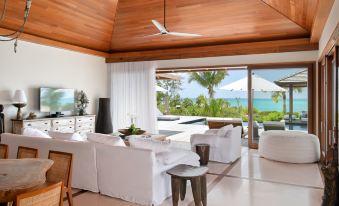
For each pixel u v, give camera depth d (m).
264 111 6.79
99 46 7.88
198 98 14.74
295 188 3.88
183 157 3.82
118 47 8.14
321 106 5.61
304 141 5.27
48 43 6.49
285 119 6.62
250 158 5.77
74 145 3.73
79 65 7.57
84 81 7.74
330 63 4.69
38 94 6.41
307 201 3.41
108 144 3.63
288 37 6.39
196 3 5.58
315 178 4.34
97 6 6.04
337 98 3.63
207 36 6.77
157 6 5.89
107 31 7.14
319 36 5.48
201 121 12.91
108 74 8.57
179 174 3.01
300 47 6.24
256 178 4.35
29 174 2.07
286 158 5.35
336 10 3.37
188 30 6.57
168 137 8.37
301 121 6.46
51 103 6.57
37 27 5.94
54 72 6.82
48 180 2.79
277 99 6.66
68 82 7.22
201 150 5.15
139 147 3.58
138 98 8.11
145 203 3.28
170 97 16.28
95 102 8.13
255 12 5.54
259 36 6.51
